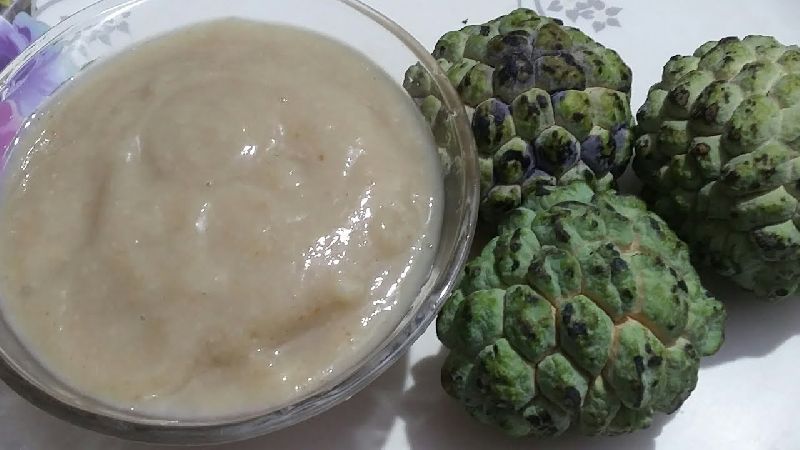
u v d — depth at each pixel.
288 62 0.24
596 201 0.24
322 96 0.23
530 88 0.25
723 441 0.24
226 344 0.20
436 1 0.32
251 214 0.21
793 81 0.23
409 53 0.26
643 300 0.21
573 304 0.21
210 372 0.20
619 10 0.32
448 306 0.23
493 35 0.26
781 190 0.23
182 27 0.26
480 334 0.22
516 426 0.22
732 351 0.26
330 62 0.25
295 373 0.21
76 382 0.20
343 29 0.26
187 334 0.20
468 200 0.23
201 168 0.21
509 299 0.22
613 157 0.26
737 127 0.23
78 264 0.21
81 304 0.21
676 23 0.32
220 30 0.25
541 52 0.25
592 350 0.21
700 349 0.23
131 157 0.22
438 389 0.25
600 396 0.21
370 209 0.22
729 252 0.24
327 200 0.22
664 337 0.22
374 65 0.25
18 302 0.21
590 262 0.22
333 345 0.21
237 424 0.19
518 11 0.27
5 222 0.23
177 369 0.20
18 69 0.25
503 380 0.22
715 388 0.25
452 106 0.24
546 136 0.25
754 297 0.26
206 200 0.21
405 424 0.24
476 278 0.23
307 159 0.22
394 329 0.21
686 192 0.24
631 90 0.29
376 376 0.20
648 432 0.24
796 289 0.25
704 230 0.24
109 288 0.21
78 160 0.23
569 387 0.21
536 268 0.22
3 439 0.24
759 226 0.23
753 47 0.25
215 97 0.23
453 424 0.24
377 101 0.25
